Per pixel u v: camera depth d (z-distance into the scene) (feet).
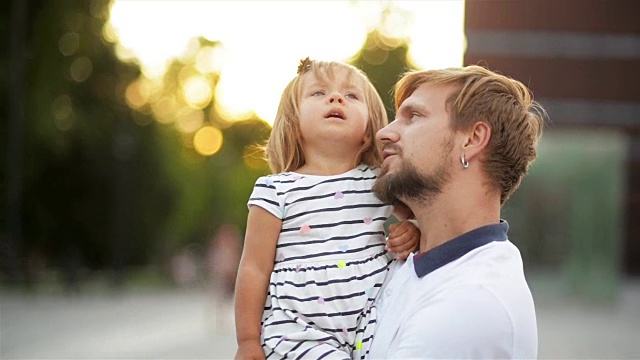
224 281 60.70
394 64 125.39
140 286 109.09
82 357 36.78
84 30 109.70
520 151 8.59
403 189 8.63
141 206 132.57
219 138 177.58
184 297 86.02
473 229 8.48
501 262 8.29
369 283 8.85
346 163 9.40
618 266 58.08
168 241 143.23
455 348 7.86
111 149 115.44
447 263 8.37
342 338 8.67
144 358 36.81
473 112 8.45
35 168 106.32
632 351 34.60
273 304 8.83
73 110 111.14
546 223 58.34
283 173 9.31
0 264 85.15
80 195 113.91
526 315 8.11
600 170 57.57
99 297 82.94
